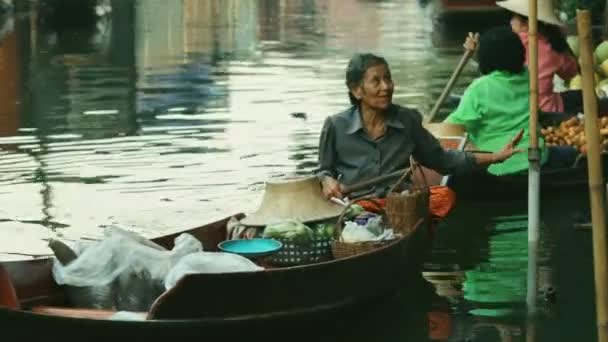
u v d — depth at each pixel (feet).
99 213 32.32
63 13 88.74
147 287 22.72
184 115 46.52
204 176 36.35
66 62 62.49
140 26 82.84
